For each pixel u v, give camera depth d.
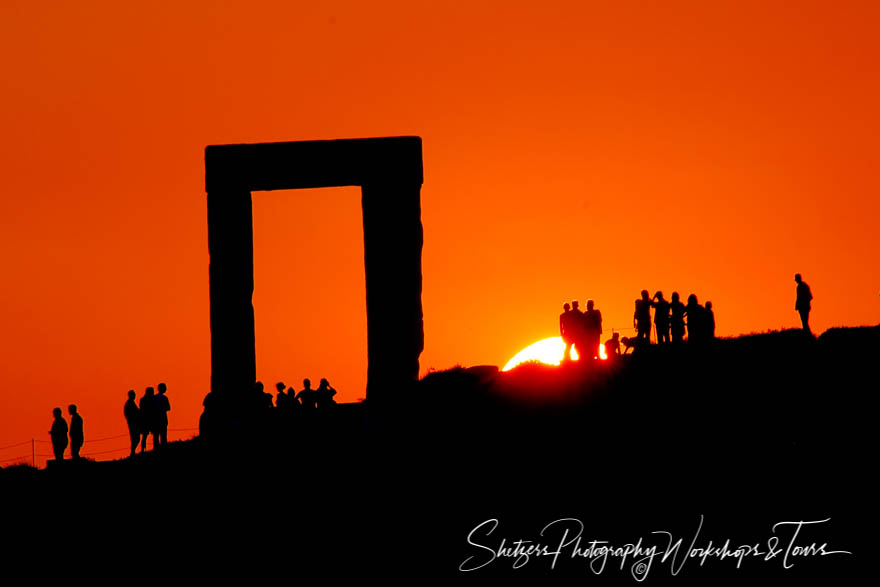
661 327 192.50
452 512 149.50
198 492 161.12
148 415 180.50
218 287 182.00
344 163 180.62
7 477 174.75
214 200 182.00
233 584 140.75
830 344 188.25
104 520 156.62
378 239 179.75
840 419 164.00
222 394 181.25
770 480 150.62
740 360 184.38
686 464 155.25
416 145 180.50
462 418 172.00
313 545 145.75
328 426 178.25
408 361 178.50
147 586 141.00
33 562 148.00
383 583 139.00
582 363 183.00
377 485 157.25
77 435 180.62
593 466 156.75
